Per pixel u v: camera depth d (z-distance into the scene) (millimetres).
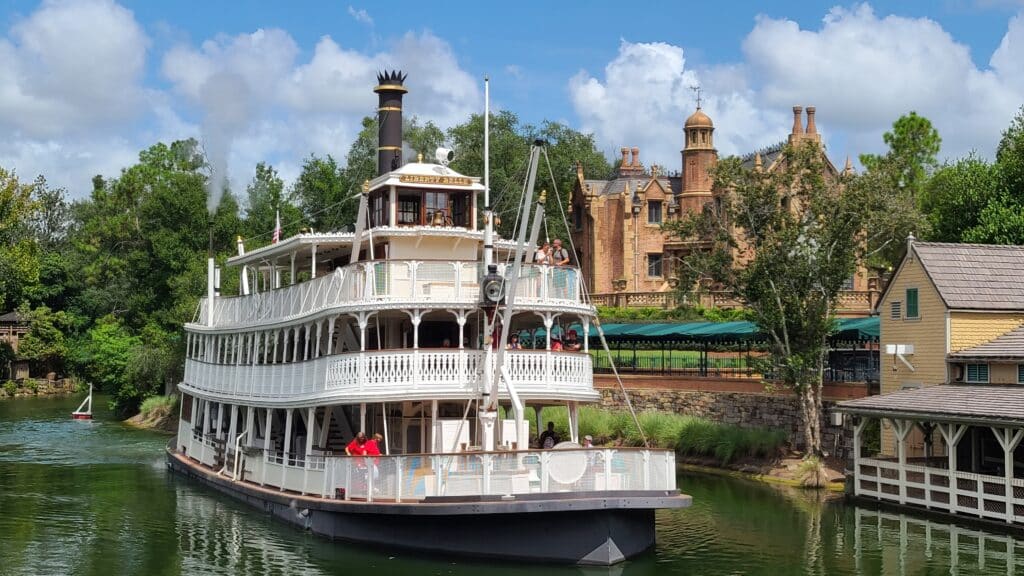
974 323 40312
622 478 26312
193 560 27859
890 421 39281
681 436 49062
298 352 37281
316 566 26797
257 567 26938
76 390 100062
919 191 65312
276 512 32625
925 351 41312
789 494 39594
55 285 106562
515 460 25969
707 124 79062
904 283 42594
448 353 28766
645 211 79750
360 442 29172
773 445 45375
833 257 43875
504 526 26375
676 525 33250
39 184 91125
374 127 80938
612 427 51281
